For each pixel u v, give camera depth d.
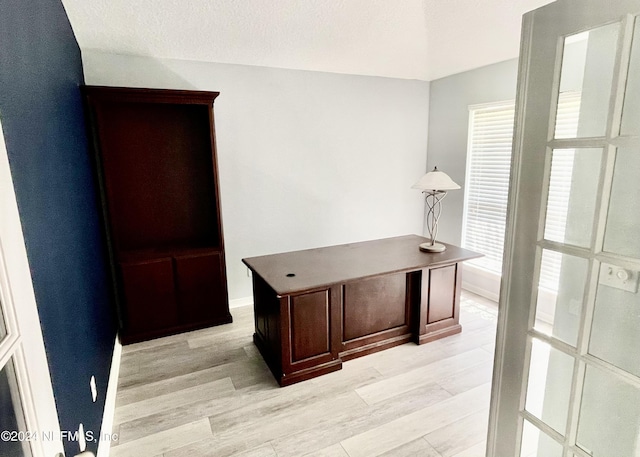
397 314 2.85
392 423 2.03
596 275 1.05
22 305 0.79
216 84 3.29
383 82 4.11
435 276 2.87
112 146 3.03
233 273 3.65
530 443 1.35
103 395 1.97
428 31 2.78
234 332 3.17
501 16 2.54
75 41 2.51
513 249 1.28
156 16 2.40
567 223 1.21
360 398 2.25
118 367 2.61
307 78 3.67
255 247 3.71
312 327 2.43
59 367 1.17
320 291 2.41
